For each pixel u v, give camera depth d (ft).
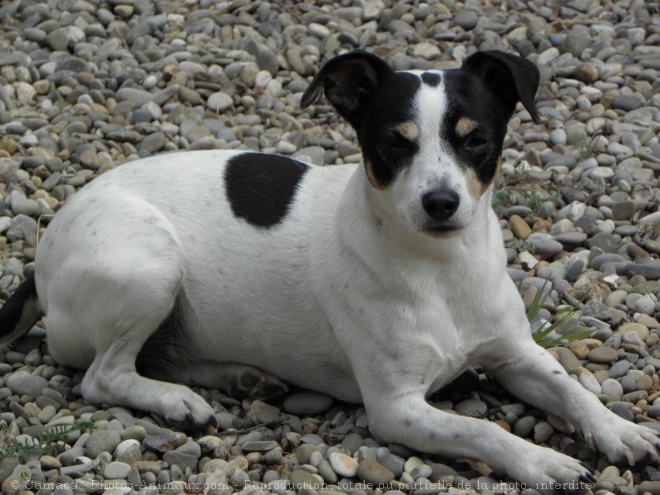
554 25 37.01
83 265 21.03
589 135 31.68
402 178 18.79
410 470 18.97
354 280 19.99
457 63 35.04
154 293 20.89
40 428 20.26
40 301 22.70
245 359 22.02
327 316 20.57
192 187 21.97
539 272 25.79
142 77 34.45
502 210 28.25
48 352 23.48
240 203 21.57
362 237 19.85
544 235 27.09
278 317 21.12
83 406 21.50
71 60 34.88
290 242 21.03
